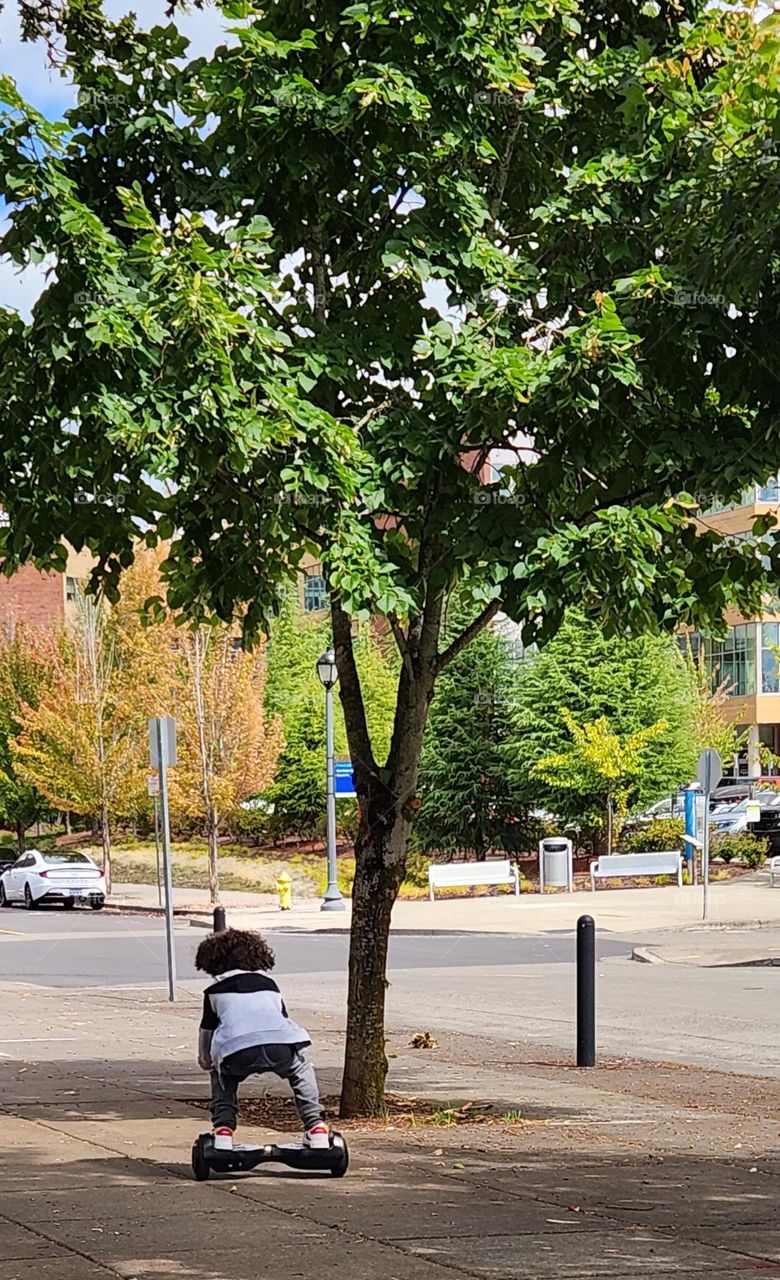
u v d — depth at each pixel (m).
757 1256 6.43
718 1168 8.63
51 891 41.06
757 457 8.20
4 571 9.95
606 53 9.59
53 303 7.68
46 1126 9.63
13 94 7.55
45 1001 18.78
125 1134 9.32
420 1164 8.45
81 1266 6.02
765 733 66.56
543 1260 6.25
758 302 7.59
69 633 52.22
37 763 47.66
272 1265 6.07
